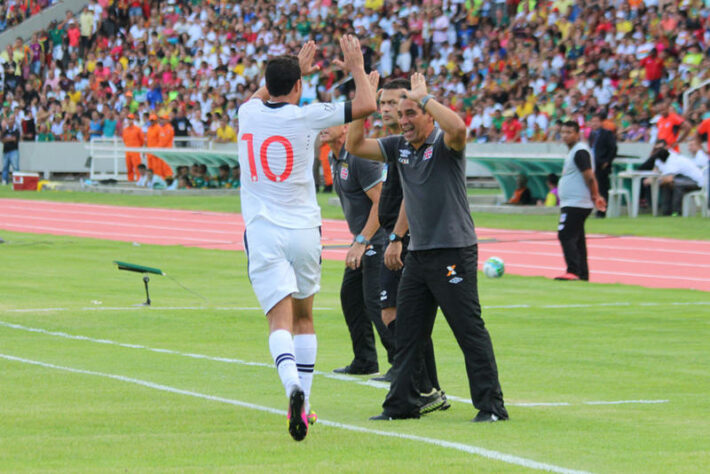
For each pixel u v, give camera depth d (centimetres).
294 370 1741
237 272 4631
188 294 3900
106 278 4356
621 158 7581
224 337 2973
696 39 8500
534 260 5172
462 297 1931
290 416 1673
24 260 5047
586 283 4319
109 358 2605
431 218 1931
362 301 2478
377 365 2509
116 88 12588
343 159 2391
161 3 13125
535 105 8881
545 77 9206
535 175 8212
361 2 11419
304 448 1678
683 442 1755
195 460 1591
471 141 9306
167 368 2473
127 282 4234
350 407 2098
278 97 1869
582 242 4422
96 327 3108
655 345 2862
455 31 10481
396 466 1554
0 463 1562
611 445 1725
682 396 2208
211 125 10906
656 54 8419
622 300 3791
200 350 2753
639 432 1839
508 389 2284
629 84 8544
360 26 11162
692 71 8262
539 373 2469
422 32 10556
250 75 11550
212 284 4222
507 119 9025
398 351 1975
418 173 1945
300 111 1838
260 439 1744
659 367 2550
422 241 1944
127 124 11200
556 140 8444
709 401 2153
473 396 1955
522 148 8575
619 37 9119
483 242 5997
